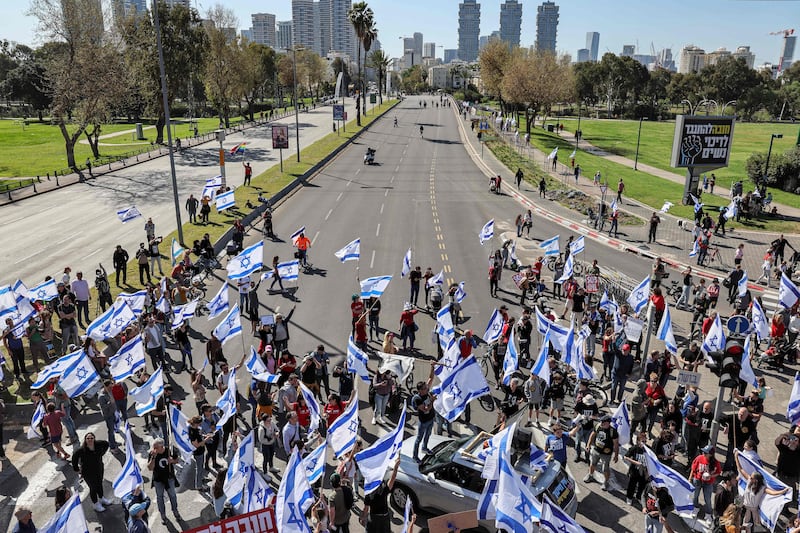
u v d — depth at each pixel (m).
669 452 13.72
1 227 38.50
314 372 17.08
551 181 57.53
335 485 11.28
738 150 87.62
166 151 71.69
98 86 56.06
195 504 13.51
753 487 11.76
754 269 32.34
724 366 12.84
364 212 44.59
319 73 179.12
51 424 14.96
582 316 24.16
